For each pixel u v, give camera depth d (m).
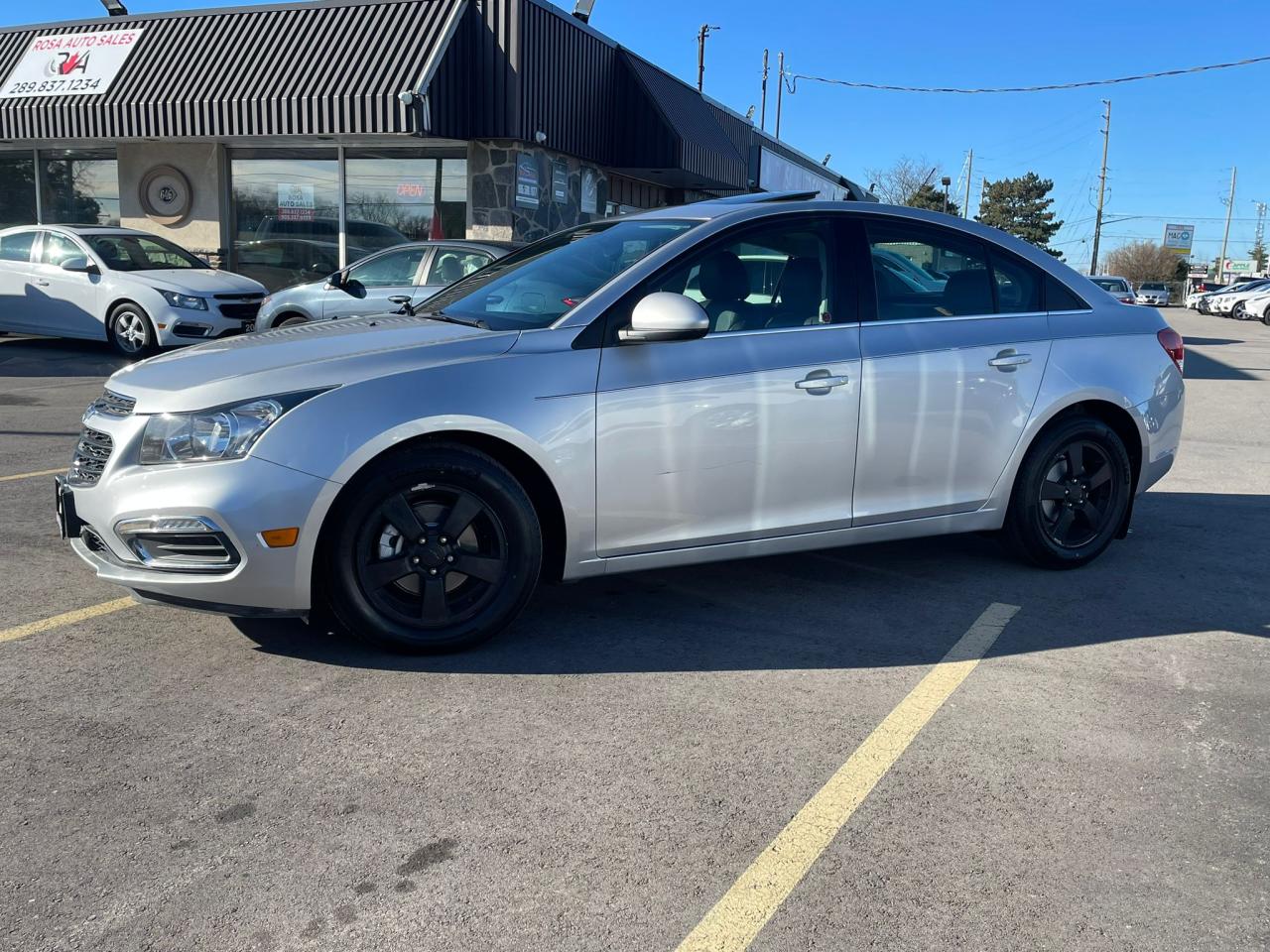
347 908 2.36
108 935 2.25
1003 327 4.68
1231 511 6.48
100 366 12.05
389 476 3.58
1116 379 4.89
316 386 3.54
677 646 3.98
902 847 2.64
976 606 4.50
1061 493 4.86
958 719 3.37
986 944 2.27
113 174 16.78
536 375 3.75
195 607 3.53
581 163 16.16
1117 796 2.91
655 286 4.01
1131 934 2.31
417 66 13.09
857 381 4.26
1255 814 2.83
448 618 3.76
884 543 5.53
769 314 4.20
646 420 3.89
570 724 3.29
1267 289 41.38
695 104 18.61
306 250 15.93
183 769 2.97
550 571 3.98
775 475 4.15
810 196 4.52
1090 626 4.27
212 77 14.21
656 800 2.84
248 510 3.40
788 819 2.76
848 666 3.80
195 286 12.60
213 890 2.42
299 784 2.89
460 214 14.99
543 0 13.82
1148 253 98.88
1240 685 3.69
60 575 4.65
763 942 2.27
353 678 3.61
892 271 4.51
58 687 3.49
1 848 2.57
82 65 15.21
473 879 2.48
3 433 8.00
